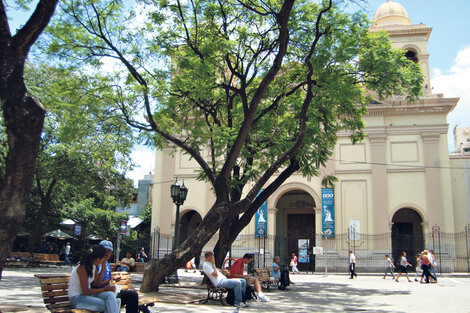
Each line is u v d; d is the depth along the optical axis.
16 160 6.07
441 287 17.75
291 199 34.53
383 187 29.61
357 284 18.95
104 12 13.62
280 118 16.52
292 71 16.75
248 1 12.93
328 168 30.61
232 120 16.50
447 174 29.12
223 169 12.00
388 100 30.58
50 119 22.81
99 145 21.31
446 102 29.83
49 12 6.51
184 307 9.41
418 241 30.45
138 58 14.31
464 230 29.19
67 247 29.50
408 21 34.81
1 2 6.37
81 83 14.23
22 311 7.32
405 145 30.14
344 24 14.73
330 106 16.25
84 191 26.36
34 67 21.77
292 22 14.66
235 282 8.89
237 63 14.49
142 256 27.73
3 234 5.81
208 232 11.54
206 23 14.63
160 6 13.93
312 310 9.77
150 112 13.72
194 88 14.18
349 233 29.27
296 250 33.22
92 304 6.14
